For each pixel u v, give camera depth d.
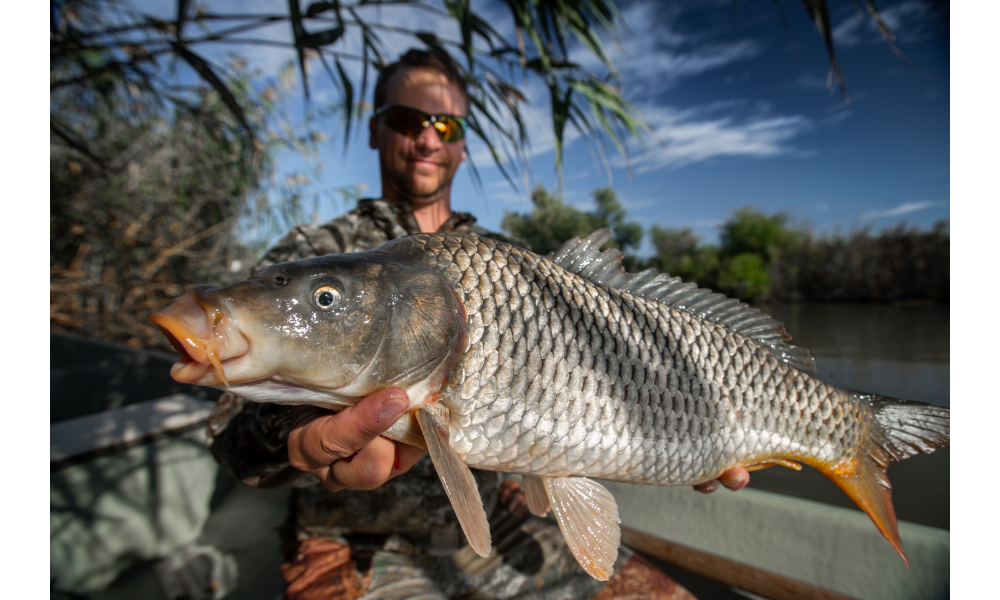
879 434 0.66
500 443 0.50
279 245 0.73
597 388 0.53
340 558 0.66
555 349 0.51
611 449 0.53
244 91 2.50
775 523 0.82
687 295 0.63
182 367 0.40
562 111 1.30
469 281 0.50
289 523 0.73
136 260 2.60
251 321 0.42
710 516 0.88
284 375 0.44
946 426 0.66
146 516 0.90
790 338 0.66
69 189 2.46
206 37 1.13
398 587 0.64
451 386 0.48
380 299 0.46
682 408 0.57
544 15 1.34
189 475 0.96
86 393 1.65
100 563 0.84
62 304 2.51
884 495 0.66
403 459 0.51
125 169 2.61
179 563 0.92
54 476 0.80
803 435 0.63
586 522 0.54
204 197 2.83
